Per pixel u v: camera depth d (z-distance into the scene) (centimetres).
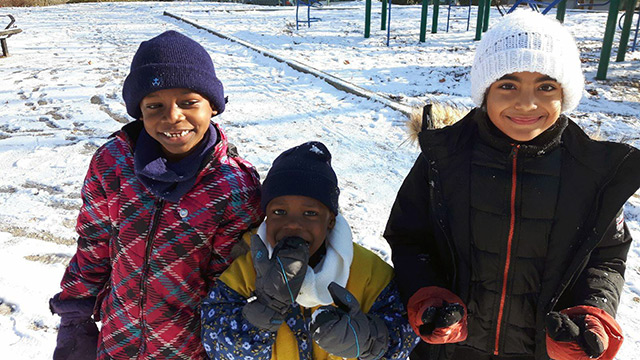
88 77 798
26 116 618
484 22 1222
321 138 537
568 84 143
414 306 154
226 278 158
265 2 2059
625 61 895
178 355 170
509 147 151
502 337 164
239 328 147
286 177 153
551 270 153
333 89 717
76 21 1461
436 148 160
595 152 148
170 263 162
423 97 671
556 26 146
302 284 143
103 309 175
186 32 1251
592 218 148
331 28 1282
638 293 302
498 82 146
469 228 158
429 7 1727
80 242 175
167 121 152
